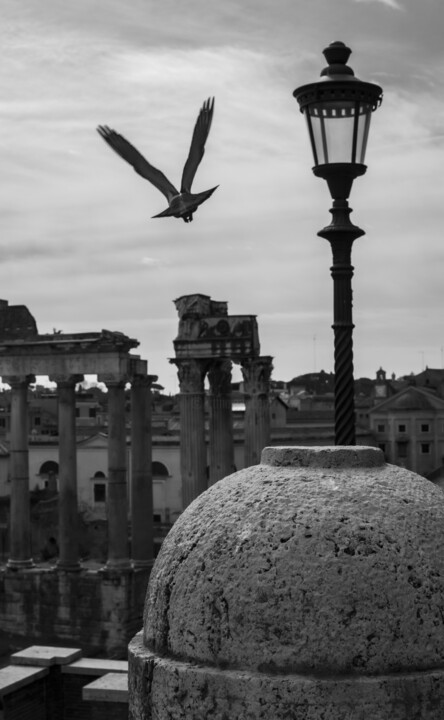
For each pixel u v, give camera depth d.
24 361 58.06
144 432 58.03
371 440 131.62
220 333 57.81
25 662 20.19
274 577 5.95
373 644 5.83
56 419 141.75
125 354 56.59
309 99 13.36
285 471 6.39
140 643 6.55
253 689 5.82
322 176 13.67
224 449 59.88
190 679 5.99
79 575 56.28
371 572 5.89
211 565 6.12
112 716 19.09
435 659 5.87
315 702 5.74
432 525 6.11
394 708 5.73
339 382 13.81
